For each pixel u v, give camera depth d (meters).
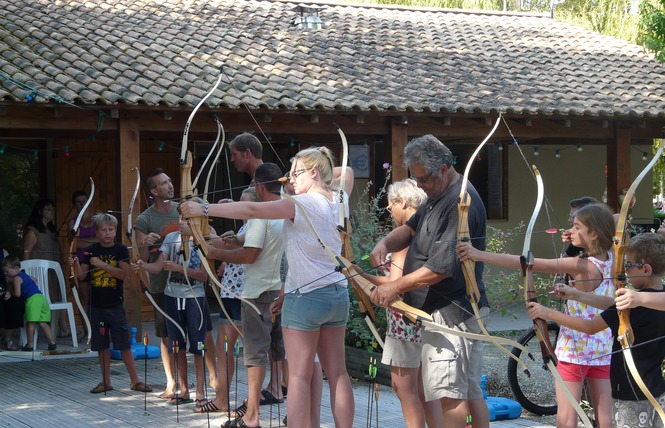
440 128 12.70
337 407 5.07
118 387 8.22
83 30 12.99
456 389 4.75
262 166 5.93
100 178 13.71
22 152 13.45
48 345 10.32
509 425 6.71
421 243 4.80
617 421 4.53
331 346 5.11
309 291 4.94
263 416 6.76
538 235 15.86
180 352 7.37
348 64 13.69
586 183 16.28
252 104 11.20
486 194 15.72
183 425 6.67
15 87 10.21
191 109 10.87
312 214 4.94
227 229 15.35
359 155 13.88
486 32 16.92
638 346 4.36
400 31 16.22
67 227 13.48
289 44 14.30
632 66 15.58
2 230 13.40
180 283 7.11
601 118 12.98
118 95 10.58
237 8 15.98
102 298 7.91
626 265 4.54
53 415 7.13
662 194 24.98
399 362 5.25
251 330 6.21
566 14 27.56
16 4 13.72
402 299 5.08
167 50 12.88
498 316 12.41
